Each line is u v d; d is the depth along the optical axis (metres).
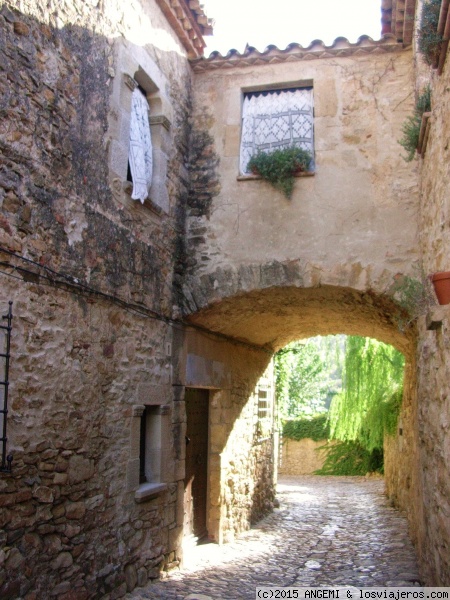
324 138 6.63
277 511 10.39
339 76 6.74
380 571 6.14
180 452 6.38
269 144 6.90
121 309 5.25
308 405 23.56
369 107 6.59
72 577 4.30
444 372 4.08
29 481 3.91
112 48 5.20
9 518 3.70
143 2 5.87
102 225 4.95
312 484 15.47
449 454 3.90
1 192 3.73
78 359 4.53
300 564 6.52
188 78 7.04
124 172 5.36
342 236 6.38
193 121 7.07
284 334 9.59
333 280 6.31
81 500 4.49
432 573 4.89
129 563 5.17
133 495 5.30
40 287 4.09
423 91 5.32
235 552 7.07
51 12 4.33
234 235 6.67
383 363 12.16
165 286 6.23
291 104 6.94
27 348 3.93
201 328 7.16
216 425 7.77
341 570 6.22
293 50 6.87
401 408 9.77
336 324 8.72
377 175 6.43
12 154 3.84
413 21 6.11
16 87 3.90
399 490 10.23
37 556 3.95
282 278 6.45
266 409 10.30
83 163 4.69
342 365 15.08
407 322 6.23
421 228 5.82
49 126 4.25
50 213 4.23
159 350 6.03
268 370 10.51
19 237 3.88
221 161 6.89
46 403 4.12
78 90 4.64
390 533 8.20
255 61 6.96
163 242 6.22
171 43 6.58
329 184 6.52
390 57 6.65
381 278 6.20
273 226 6.58
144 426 6.03
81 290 4.59
